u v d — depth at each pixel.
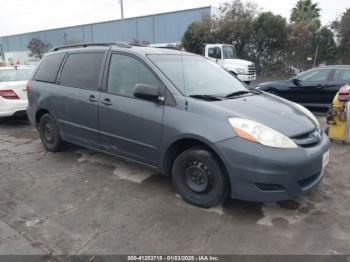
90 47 4.80
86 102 4.52
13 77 8.03
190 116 3.46
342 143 5.89
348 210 3.52
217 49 17.78
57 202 3.79
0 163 5.12
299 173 3.15
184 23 37.12
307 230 3.15
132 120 3.95
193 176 3.56
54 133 5.36
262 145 3.10
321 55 25.44
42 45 49.78
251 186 3.15
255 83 19.44
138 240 3.03
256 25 25.75
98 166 4.87
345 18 24.67
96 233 3.15
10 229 3.25
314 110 9.65
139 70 4.04
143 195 3.91
